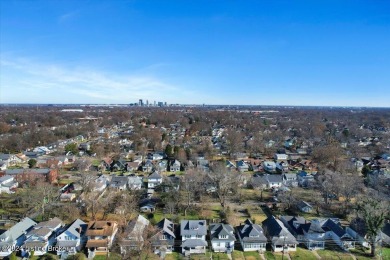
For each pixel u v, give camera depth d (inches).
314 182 3149.6
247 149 5083.7
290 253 1897.1
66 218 2271.2
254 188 3171.8
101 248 1863.9
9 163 4023.1
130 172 3769.7
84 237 1958.7
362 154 4618.6
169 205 2370.8
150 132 5940.0
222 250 1921.8
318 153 4156.0
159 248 1865.2
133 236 1860.2
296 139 5984.3
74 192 2824.8
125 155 4596.5
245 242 1918.1
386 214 2213.3
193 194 2699.3
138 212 2437.3
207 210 2506.2
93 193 2711.6
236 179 2982.3
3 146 4709.6
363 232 1989.4
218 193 2736.2
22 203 2519.7
